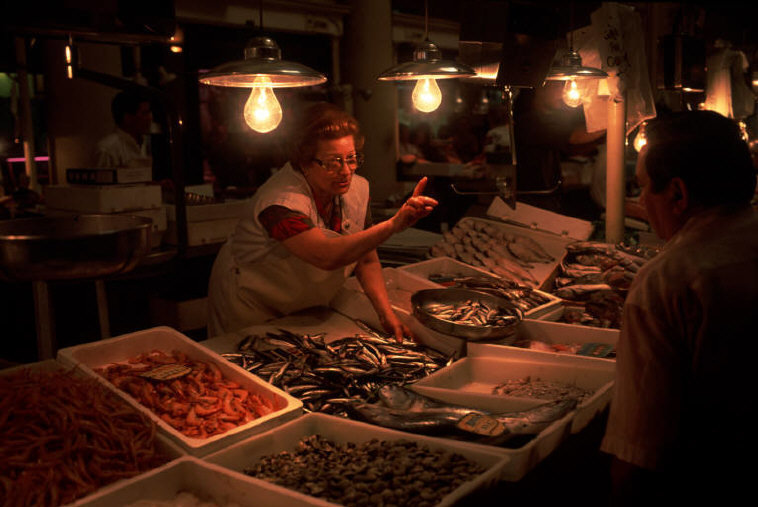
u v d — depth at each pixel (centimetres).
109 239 216
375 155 635
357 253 237
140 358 232
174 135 339
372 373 235
